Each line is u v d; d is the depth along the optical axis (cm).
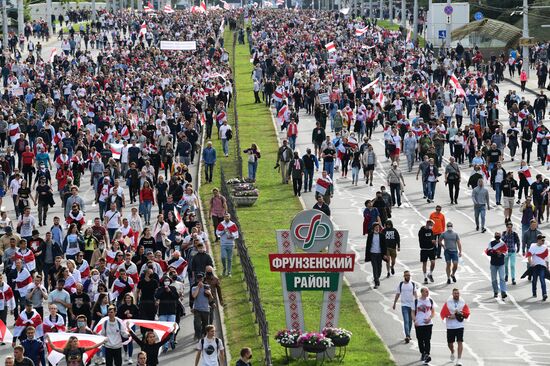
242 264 12112
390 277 12094
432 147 16625
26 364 8012
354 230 14325
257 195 15812
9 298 9844
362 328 10244
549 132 19000
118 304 9762
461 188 16938
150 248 11088
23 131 19412
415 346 9788
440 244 11838
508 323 10500
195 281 10431
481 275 12144
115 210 12812
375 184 17375
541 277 11200
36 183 16825
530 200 13238
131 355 9331
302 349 9250
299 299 9675
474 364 9312
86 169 18088
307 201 16138
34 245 11194
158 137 17475
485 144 17738
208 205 15450
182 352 9631
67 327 9675
